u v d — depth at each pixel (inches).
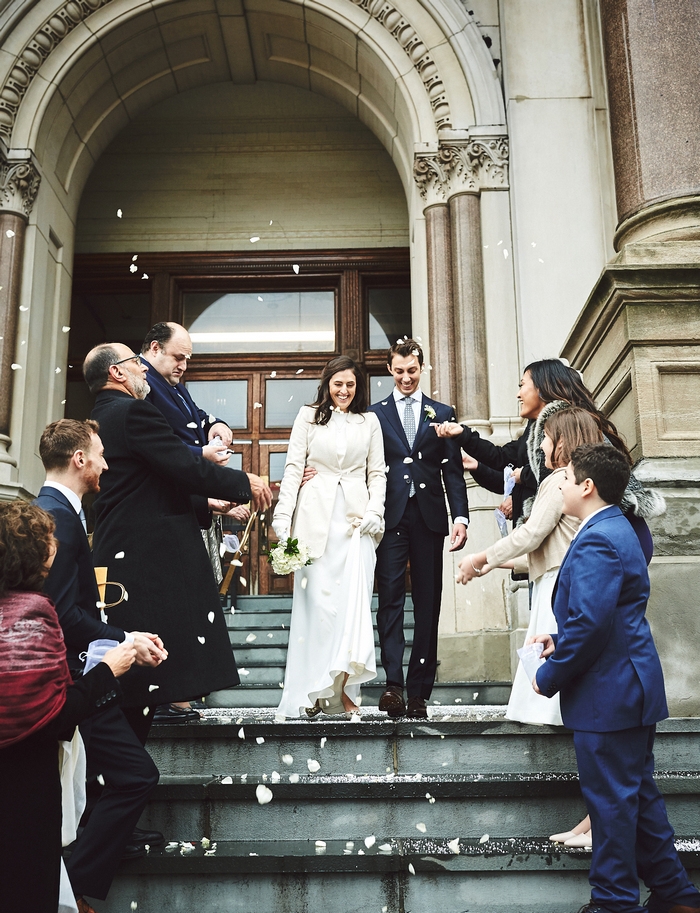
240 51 339.0
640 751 100.8
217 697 224.2
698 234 191.2
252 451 369.4
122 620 116.6
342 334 373.4
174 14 310.8
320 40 321.4
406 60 302.5
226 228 379.6
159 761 134.4
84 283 377.4
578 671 101.3
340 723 134.5
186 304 383.9
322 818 121.9
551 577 126.9
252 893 109.9
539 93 293.9
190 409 159.5
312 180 384.2
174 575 120.2
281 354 377.4
